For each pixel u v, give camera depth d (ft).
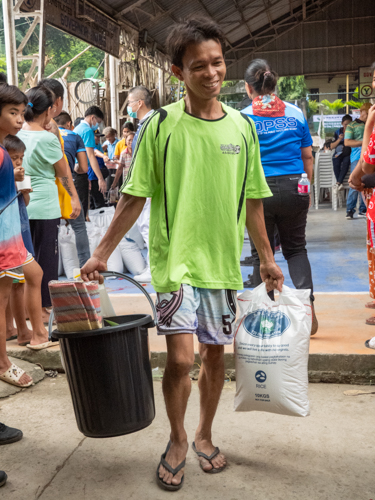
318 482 6.21
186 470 6.60
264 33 78.28
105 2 40.04
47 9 30.14
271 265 6.73
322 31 77.66
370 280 10.49
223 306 6.35
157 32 54.08
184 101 6.15
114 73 45.85
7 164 8.27
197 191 6.03
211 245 6.17
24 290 10.39
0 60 106.63
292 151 9.93
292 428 7.59
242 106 15.66
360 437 7.25
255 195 6.56
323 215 32.60
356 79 85.92
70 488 6.27
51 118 12.05
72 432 7.74
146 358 6.15
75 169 20.11
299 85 102.01
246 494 6.03
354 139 26.66
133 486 6.28
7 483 6.40
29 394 9.20
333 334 10.25
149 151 5.99
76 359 5.83
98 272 6.15
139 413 6.02
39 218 11.31
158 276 6.17
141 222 16.51
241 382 6.61
